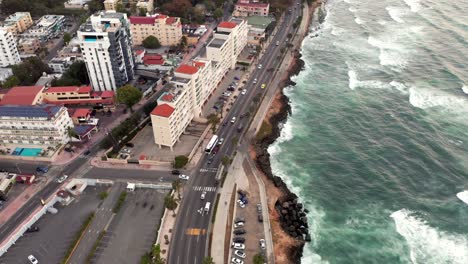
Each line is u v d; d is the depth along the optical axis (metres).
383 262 133.75
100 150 178.25
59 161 171.12
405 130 196.88
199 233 137.38
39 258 128.00
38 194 153.62
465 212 151.00
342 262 133.75
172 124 172.00
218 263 126.62
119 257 128.25
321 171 174.38
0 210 146.38
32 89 199.12
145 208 147.88
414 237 142.25
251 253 131.38
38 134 174.62
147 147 180.50
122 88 199.12
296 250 135.50
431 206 154.50
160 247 131.25
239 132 193.12
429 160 176.88
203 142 184.25
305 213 152.88
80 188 155.75
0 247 129.50
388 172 172.25
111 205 149.00
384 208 154.88
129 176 162.62
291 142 192.50
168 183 158.75
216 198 152.75
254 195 155.75
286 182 168.25
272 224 144.50
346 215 152.38
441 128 197.12
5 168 166.62
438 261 133.00
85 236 136.00
